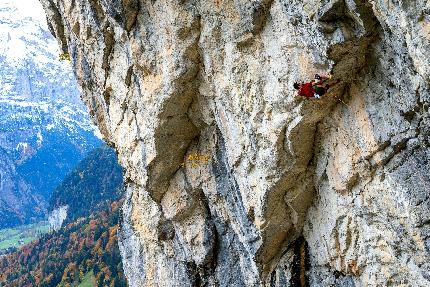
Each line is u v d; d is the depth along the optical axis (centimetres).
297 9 1296
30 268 13838
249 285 2042
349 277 1670
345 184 1513
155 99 1906
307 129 1530
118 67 2125
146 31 1827
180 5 1673
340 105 1452
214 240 2159
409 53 1088
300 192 1703
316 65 1351
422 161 1289
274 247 1880
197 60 1761
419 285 1393
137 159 2236
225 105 1712
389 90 1298
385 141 1341
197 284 2352
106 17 2008
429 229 1303
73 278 11700
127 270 2950
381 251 1494
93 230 13788
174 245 2444
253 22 1489
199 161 2067
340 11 1223
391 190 1376
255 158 1678
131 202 2759
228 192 1975
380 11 1104
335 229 1639
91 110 2767
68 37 2588
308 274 1845
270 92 1525
